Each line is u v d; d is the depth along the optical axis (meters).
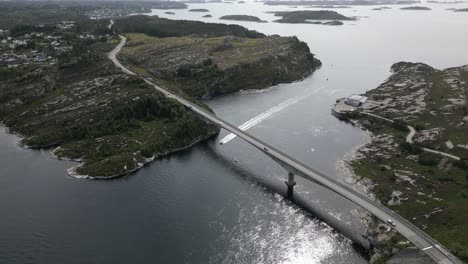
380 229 122.75
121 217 128.75
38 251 111.75
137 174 161.12
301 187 152.25
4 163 166.38
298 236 122.06
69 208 133.38
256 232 123.25
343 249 116.75
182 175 160.62
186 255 111.69
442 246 106.94
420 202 136.88
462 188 144.12
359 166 169.88
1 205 133.88
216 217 130.62
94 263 107.44
